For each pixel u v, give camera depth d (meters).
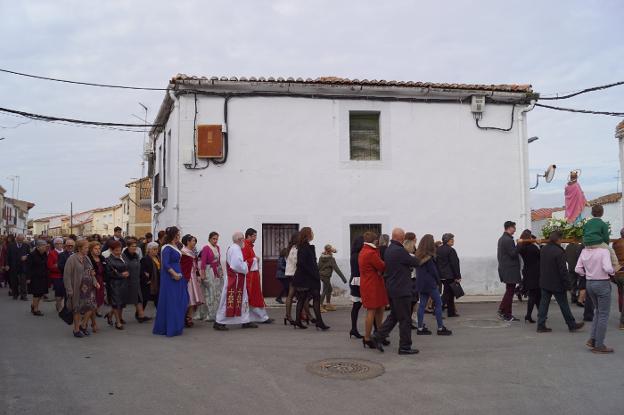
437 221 14.70
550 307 12.30
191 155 13.49
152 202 20.75
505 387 5.87
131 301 10.25
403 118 14.67
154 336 9.05
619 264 9.40
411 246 8.83
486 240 14.93
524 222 15.18
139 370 6.62
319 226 14.09
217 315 9.68
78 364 6.95
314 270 9.64
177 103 13.58
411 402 5.36
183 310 9.24
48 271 11.91
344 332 9.35
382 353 7.59
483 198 15.01
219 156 13.55
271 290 14.02
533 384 5.97
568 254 12.61
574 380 6.12
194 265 10.69
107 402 5.37
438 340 8.54
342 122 14.34
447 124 14.91
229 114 13.79
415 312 11.60
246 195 13.79
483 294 14.76
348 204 14.27
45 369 6.69
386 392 5.69
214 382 6.07
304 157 14.10
